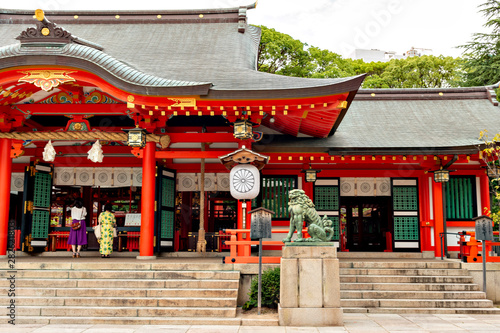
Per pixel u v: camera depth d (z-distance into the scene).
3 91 11.38
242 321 8.05
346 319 8.69
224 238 14.98
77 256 13.43
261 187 14.91
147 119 12.18
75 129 12.43
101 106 12.23
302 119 12.25
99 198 17.06
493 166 14.32
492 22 23.55
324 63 30.95
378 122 15.49
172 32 16.58
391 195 15.16
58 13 17.61
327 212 15.04
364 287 10.24
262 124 13.60
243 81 11.19
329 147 12.81
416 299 9.84
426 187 15.04
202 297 8.79
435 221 13.92
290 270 8.12
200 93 10.27
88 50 10.79
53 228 14.88
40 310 8.33
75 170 15.02
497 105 16.55
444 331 7.55
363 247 18.03
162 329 7.58
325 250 8.20
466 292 9.96
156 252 13.64
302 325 7.96
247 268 9.69
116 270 9.74
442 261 11.52
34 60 10.59
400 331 7.54
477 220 10.38
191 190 14.82
